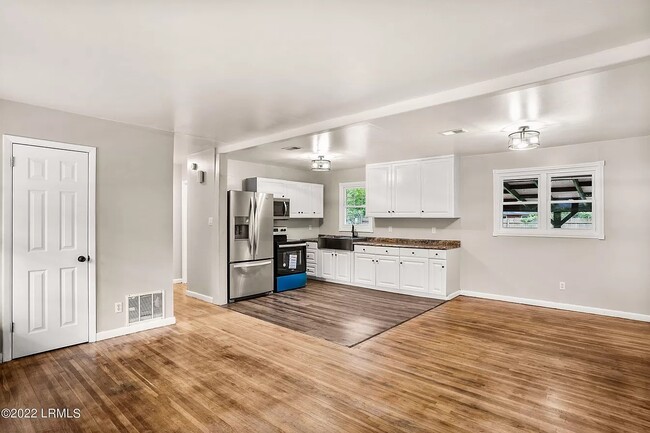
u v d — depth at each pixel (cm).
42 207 337
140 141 407
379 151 536
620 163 454
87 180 366
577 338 376
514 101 301
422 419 227
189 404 246
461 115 341
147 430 216
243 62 242
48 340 340
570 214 496
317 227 790
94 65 245
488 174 560
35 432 214
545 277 510
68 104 329
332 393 261
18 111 323
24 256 326
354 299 554
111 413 235
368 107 340
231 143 502
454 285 570
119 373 295
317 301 543
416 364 311
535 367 304
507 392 262
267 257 585
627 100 300
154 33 203
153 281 417
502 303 530
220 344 362
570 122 370
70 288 354
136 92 298
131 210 400
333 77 267
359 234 721
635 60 217
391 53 228
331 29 199
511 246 539
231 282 535
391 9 179
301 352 340
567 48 222
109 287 382
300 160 626
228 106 334
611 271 461
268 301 543
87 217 365
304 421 225
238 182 638
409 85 284
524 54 230
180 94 303
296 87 287
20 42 213
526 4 175
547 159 508
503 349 345
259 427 219
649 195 436
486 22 192
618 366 305
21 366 307
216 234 528
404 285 587
